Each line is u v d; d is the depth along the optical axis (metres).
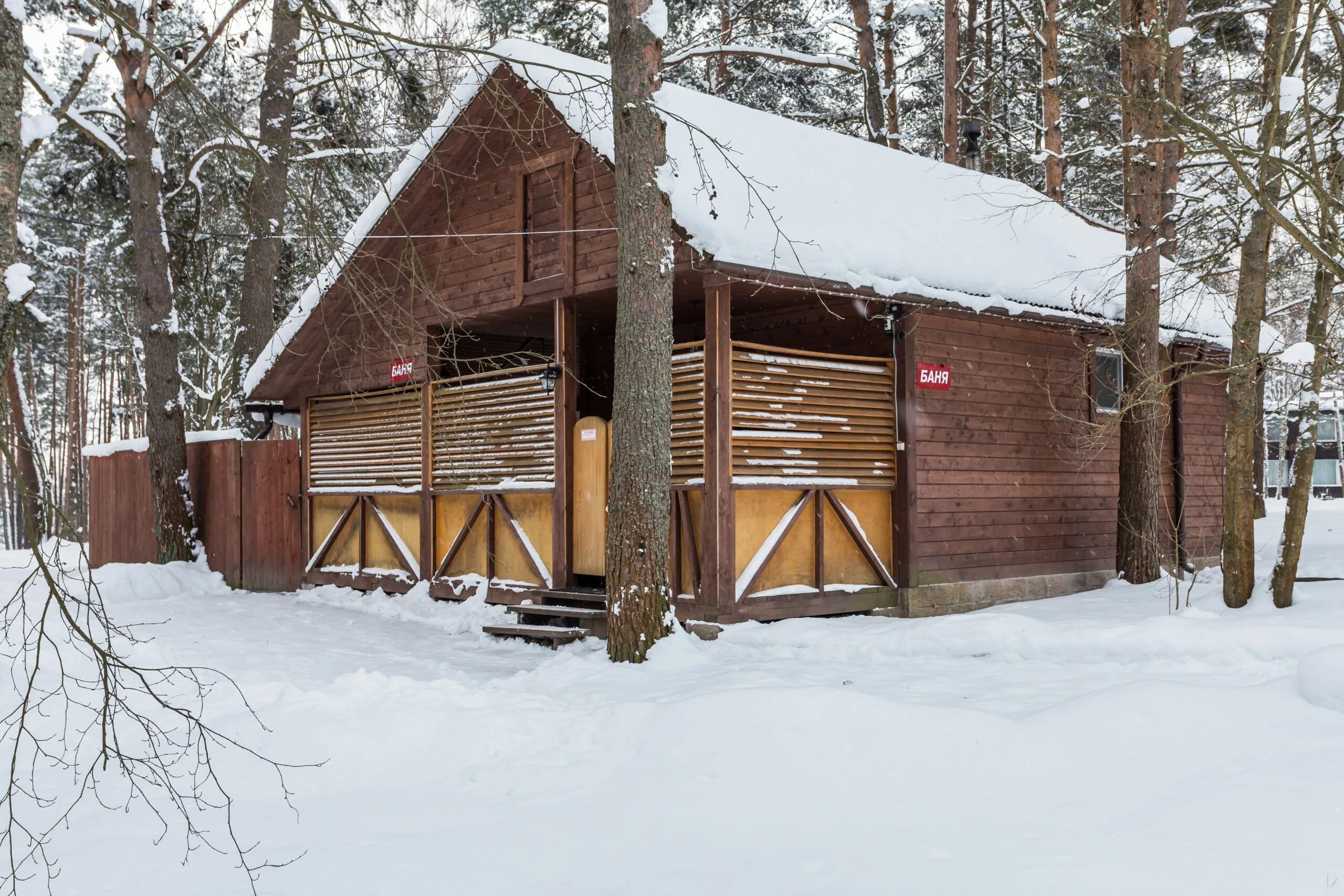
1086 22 20.55
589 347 14.59
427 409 13.16
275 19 7.07
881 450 11.15
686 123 7.46
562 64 10.77
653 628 8.41
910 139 27.53
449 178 12.49
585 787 5.45
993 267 12.27
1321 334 9.02
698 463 10.05
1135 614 10.02
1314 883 3.82
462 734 6.16
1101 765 5.29
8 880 4.59
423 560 13.15
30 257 26.73
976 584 11.73
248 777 5.82
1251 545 9.33
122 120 15.83
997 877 4.04
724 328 9.79
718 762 5.55
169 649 9.10
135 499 16.70
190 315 22.88
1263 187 8.27
